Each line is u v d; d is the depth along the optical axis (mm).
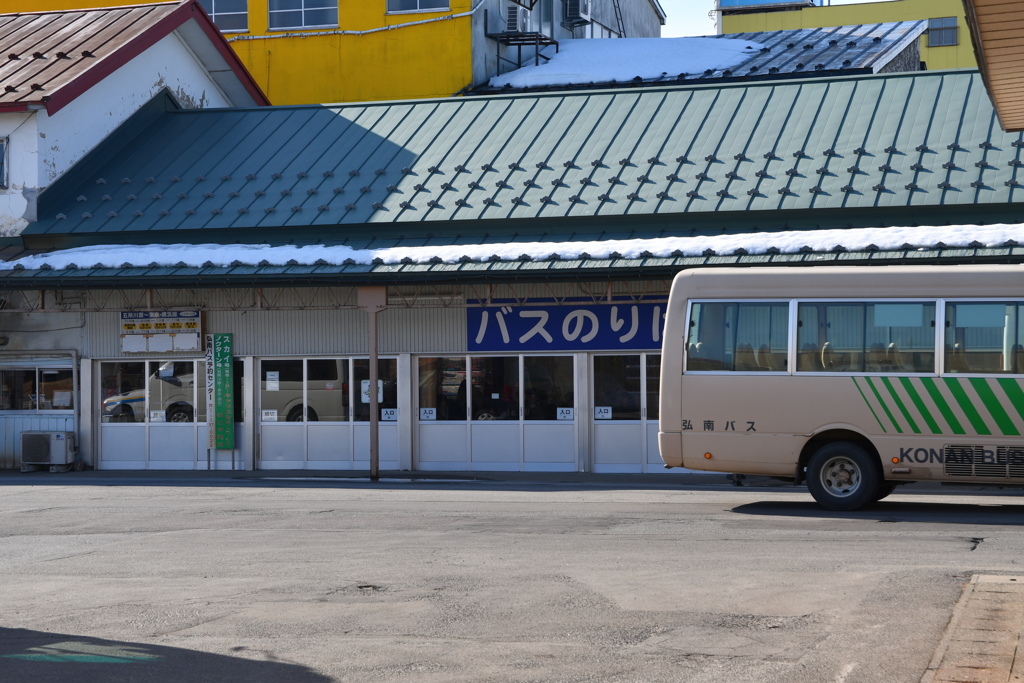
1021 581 8617
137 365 25062
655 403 22516
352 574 9688
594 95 26953
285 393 24328
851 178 22188
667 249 21047
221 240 24516
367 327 23875
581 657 6852
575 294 22781
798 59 35219
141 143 28219
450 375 23562
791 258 19953
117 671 6695
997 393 13836
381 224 23703
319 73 36781
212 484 20578
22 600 8922
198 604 8578
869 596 8359
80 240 25188
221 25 37469
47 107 25328
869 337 14422
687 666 6609
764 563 9875
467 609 8227
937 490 17672
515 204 23438
